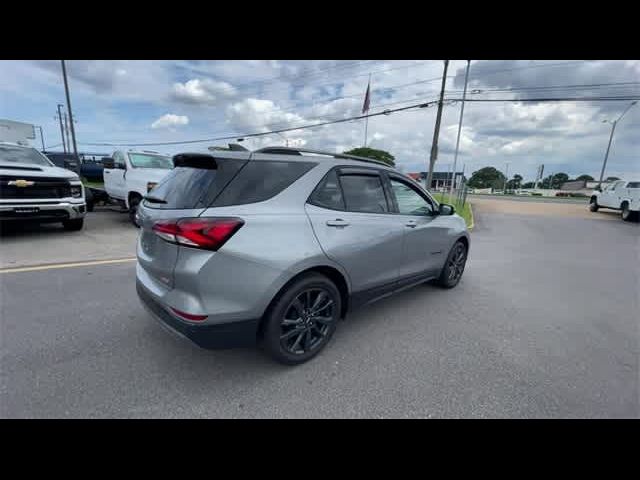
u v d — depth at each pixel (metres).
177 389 2.25
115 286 4.05
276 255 2.25
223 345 2.20
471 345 3.01
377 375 2.50
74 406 2.06
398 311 3.76
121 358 2.56
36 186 5.98
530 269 5.88
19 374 2.32
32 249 5.70
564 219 15.17
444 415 2.12
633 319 3.73
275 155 2.50
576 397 2.33
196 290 2.05
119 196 8.81
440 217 4.02
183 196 2.31
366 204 3.00
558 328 3.44
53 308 3.39
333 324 2.76
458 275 4.68
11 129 18.83
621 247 8.48
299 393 2.26
